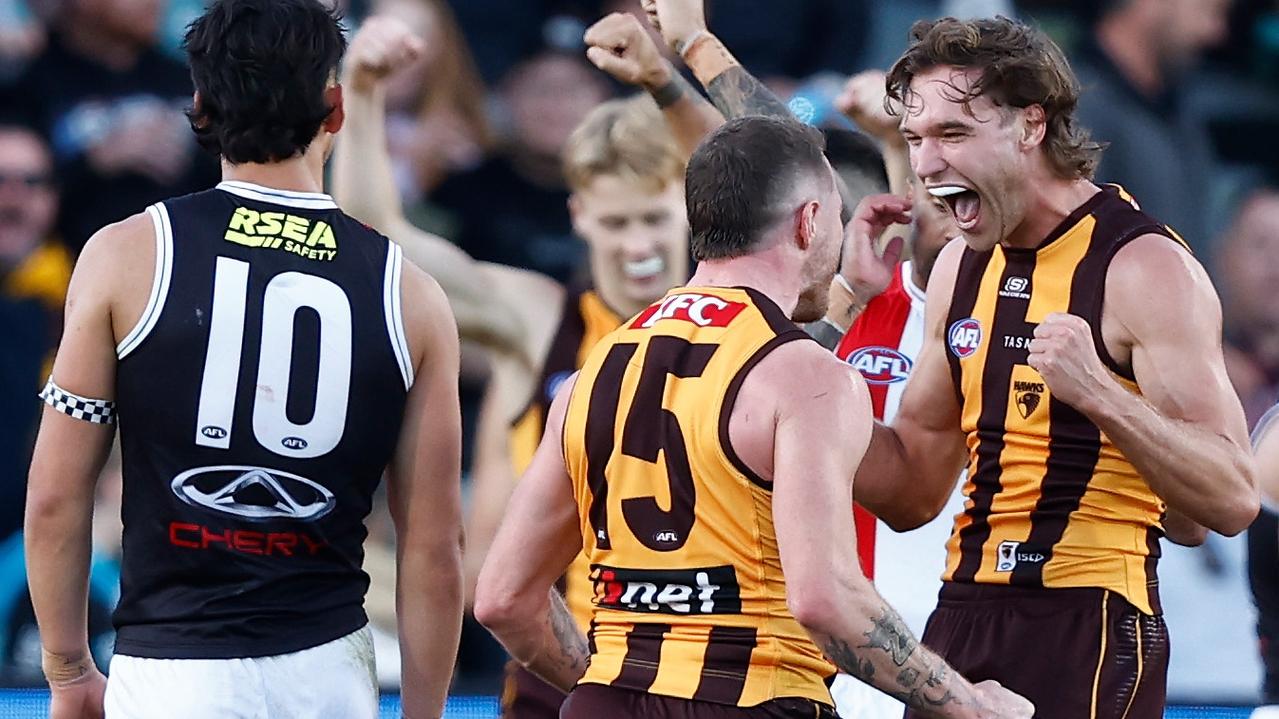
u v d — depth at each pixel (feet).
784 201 32.35
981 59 34.78
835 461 30.07
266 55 32.83
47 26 83.66
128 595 33.55
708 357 31.37
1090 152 35.96
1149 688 36.04
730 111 43.37
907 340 46.06
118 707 33.27
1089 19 91.25
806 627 29.60
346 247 33.78
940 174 35.35
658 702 31.12
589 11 93.86
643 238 54.85
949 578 37.78
